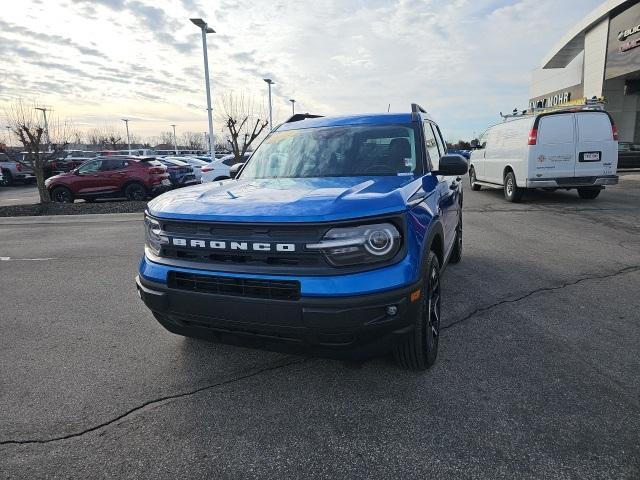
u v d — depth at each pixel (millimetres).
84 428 2623
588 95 28047
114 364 3404
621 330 3799
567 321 4004
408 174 3561
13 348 3738
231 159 15602
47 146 22094
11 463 2334
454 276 5395
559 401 2766
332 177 3596
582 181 10781
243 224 2553
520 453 2314
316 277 2436
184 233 2762
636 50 22844
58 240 8648
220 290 2625
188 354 3539
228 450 2408
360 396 2875
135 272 6109
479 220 9367
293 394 2926
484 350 3465
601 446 2350
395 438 2463
